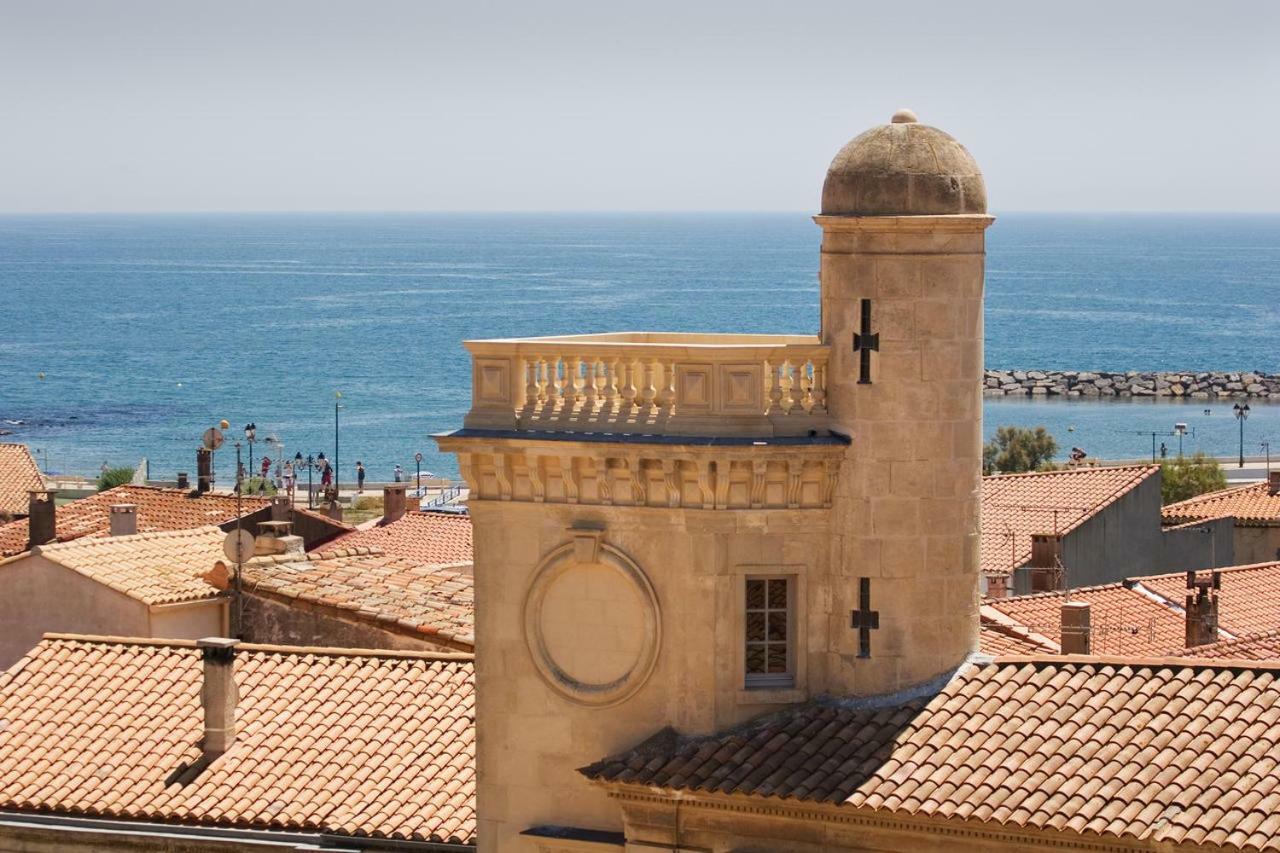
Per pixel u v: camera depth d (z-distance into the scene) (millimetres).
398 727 55188
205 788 54438
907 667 45969
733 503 45625
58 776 55844
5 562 70688
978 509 46688
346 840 51875
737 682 46125
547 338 49594
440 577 71438
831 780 44156
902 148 45688
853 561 45969
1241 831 39875
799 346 45844
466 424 47781
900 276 45500
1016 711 44562
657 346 46031
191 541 74375
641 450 45625
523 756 47969
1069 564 108250
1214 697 43156
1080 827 41188
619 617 46812
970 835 42750
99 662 59812
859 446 45812
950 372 45844
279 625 67875
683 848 45781
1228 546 120562
